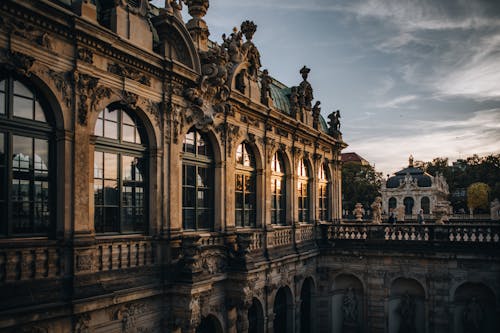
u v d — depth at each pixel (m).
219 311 20.16
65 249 13.35
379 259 30.20
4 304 11.44
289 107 30.25
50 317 12.28
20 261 12.08
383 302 29.86
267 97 25.25
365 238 31.78
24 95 12.83
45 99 13.37
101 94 14.70
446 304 27.88
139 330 15.80
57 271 13.12
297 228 28.81
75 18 13.26
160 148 17.28
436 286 28.23
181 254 17.69
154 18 17.41
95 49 14.42
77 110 13.77
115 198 15.70
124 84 15.60
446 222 39.22
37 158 13.15
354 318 31.33
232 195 21.89
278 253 25.77
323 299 31.64
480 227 27.22
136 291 15.26
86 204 13.97
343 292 32.16
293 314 27.27
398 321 30.19
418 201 83.19
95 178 14.93
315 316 31.30
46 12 12.63
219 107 20.33
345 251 30.95
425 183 84.44
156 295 16.47
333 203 35.88
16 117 12.54
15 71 12.17
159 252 17.05
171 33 17.70
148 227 16.98
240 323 20.64
